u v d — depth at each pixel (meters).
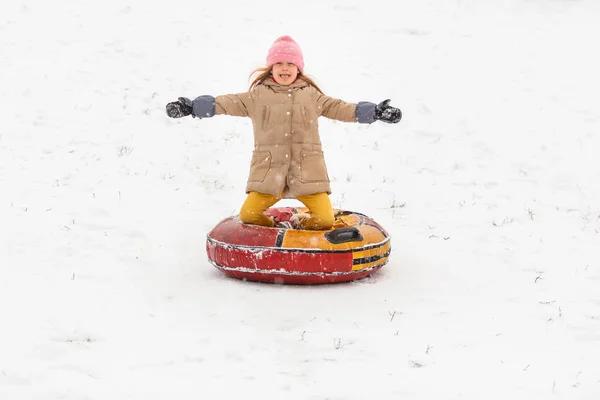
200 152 11.84
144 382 4.93
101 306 6.27
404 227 9.20
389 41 17.52
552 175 11.38
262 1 20.11
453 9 20.19
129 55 15.91
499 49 17.20
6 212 9.02
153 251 7.89
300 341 5.62
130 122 12.93
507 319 6.21
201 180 10.68
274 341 5.61
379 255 7.02
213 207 9.64
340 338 5.68
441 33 18.20
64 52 15.91
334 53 16.62
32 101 13.55
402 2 20.56
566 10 20.55
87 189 10.01
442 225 9.30
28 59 15.48
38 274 7.04
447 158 12.05
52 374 5.01
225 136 12.68
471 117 13.65
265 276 6.84
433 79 15.41
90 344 5.51
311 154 7.04
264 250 6.73
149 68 15.34
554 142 12.62
